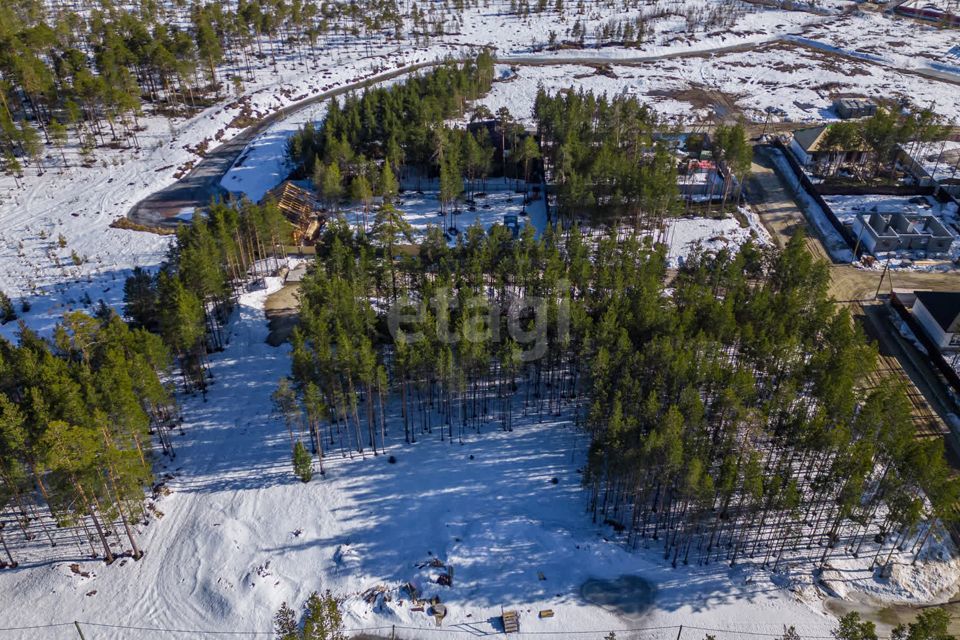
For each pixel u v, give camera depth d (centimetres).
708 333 7362
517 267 8256
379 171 11875
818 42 19825
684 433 6019
